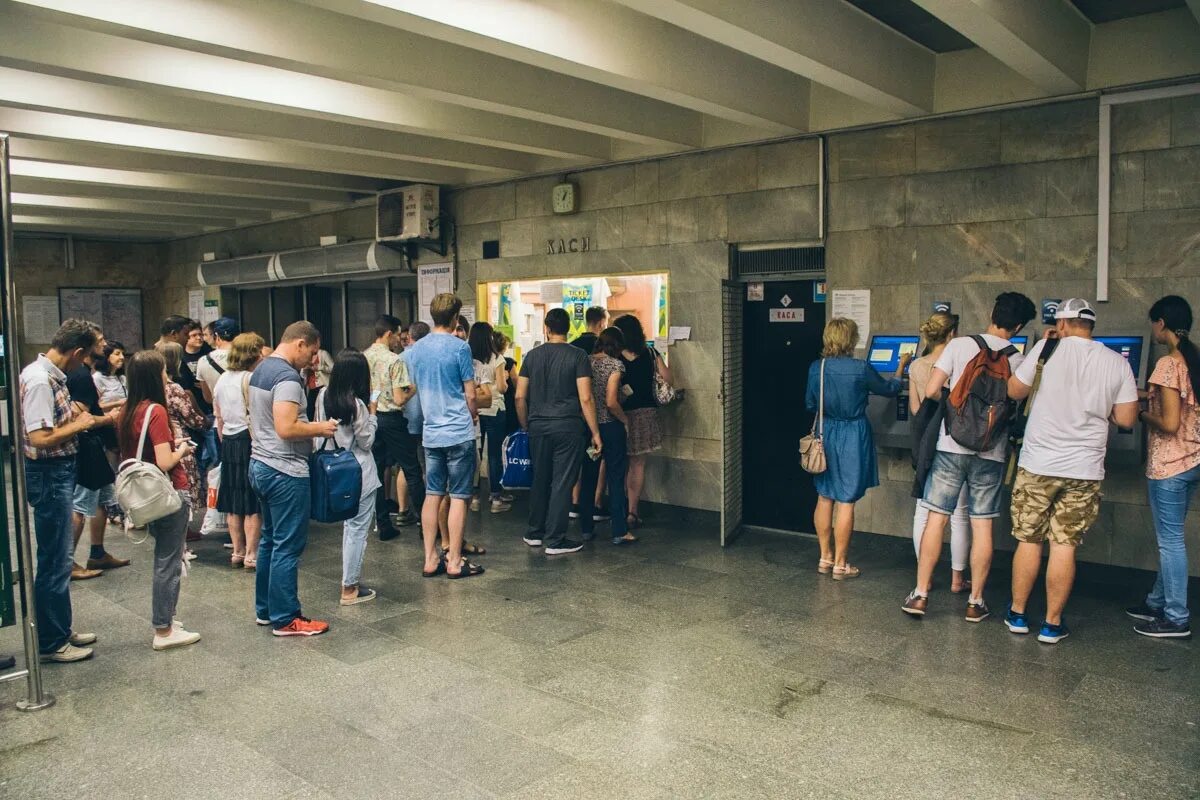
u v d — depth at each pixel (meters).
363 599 5.55
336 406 5.20
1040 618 5.10
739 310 7.27
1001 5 4.52
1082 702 3.98
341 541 7.18
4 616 3.97
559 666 4.46
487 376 7.55
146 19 4.40
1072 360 4.51
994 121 6.09
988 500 5.00
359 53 5.19
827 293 6.93
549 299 8.67
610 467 6.97
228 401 6.21
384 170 8.75
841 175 6.79
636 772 3.40
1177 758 3.47
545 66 5.08
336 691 4.18
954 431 4.86
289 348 4.94
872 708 3.94
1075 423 4.52
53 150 7.77
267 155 8.00
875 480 5.99
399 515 7.80
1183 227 5.43
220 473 6.36
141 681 4.32
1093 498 4.56
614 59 5.21
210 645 4.81
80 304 14.12
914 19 5.54
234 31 4.71
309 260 11.01
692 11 4.29
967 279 6.26
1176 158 5.43
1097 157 5.71
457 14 4.41
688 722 3.83
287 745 3.65
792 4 4.85
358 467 5.04
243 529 6.48
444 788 3.30
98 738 3.73
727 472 6.91
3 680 4.19
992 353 4.86
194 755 3.57
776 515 7.52
